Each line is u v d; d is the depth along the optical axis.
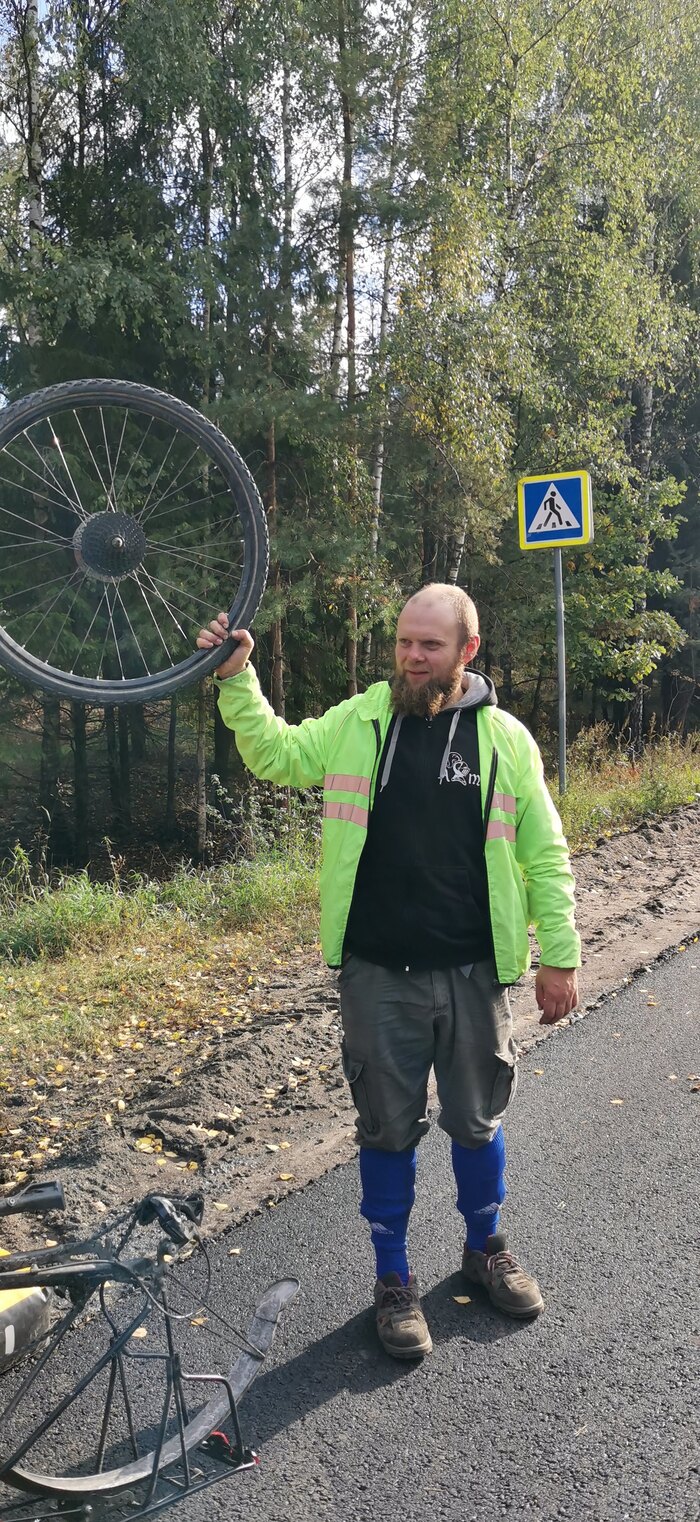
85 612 13.15
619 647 18.34
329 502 14.55
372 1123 3.02
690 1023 5.40
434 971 2.94
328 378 14.30
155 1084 4.68
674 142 18.80
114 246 12.87
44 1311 2.24
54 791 15.98
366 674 16.75
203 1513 2.41
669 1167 3.97
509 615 17.47
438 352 13.77
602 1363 2.90
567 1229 3.57
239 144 13.97
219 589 13.18
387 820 2.94
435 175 14.21
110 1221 3.62
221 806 16.42
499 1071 3.06
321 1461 2.56
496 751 2.99
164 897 8.47
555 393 15.79
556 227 15.79
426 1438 2.63
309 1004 5.64
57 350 13.38
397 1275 3.06
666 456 23.28
